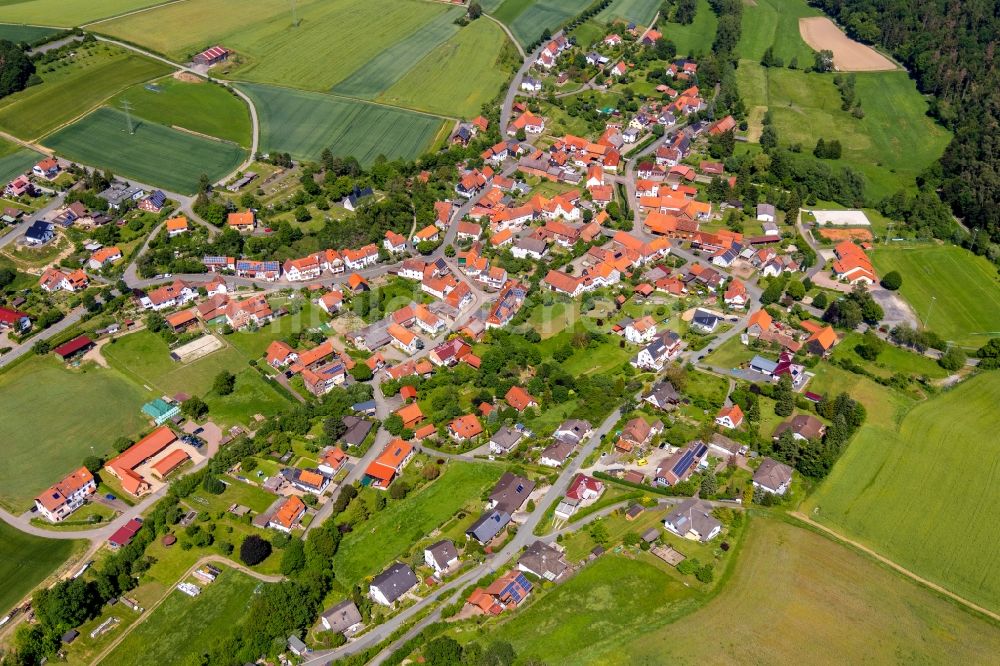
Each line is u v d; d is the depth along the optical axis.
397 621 165.38
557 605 166.38
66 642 163.75
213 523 188.50
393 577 170.50
